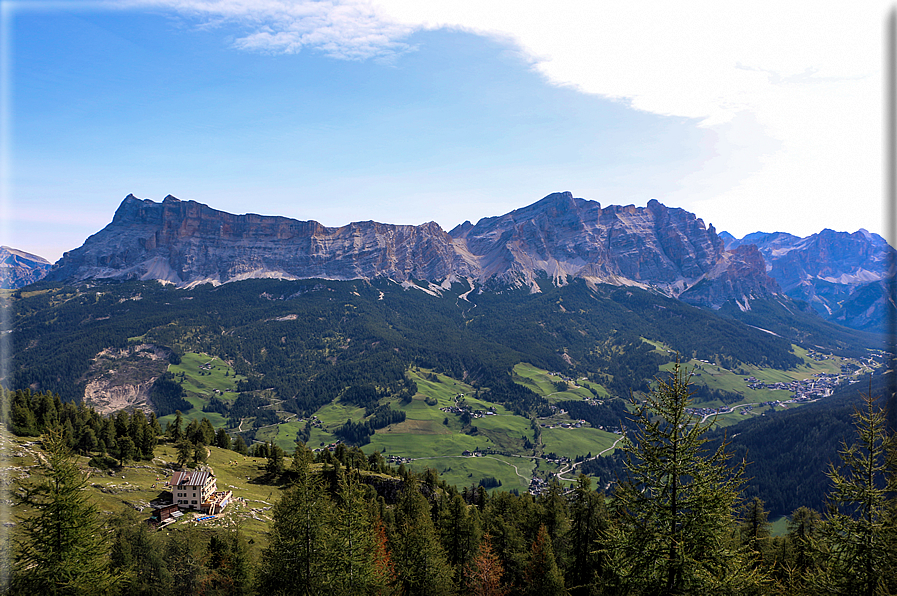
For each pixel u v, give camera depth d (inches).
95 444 4761.3
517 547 3324.3
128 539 2738.7
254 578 2401.6
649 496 1133.1
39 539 1616.6
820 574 1320.1
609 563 1156.5
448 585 2527.1
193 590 2615.7
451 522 3078.2
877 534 1245.1
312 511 1892.2
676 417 1124.5
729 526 1099.9
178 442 6176.2
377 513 3700.8
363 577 1881.2
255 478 5457.7
